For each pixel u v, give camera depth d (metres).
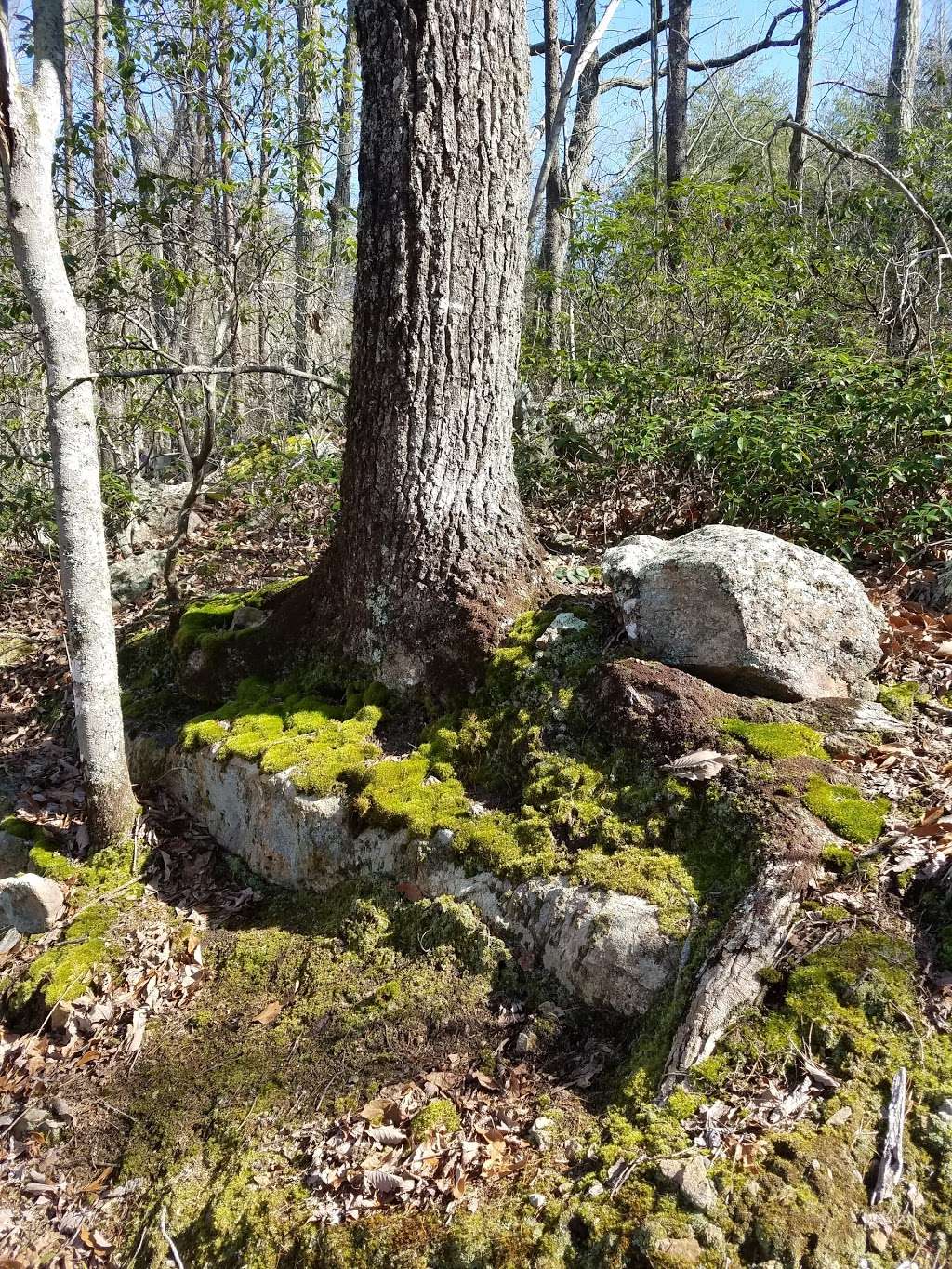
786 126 7.32
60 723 5.76
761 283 7.19
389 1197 2.46
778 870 2.72
